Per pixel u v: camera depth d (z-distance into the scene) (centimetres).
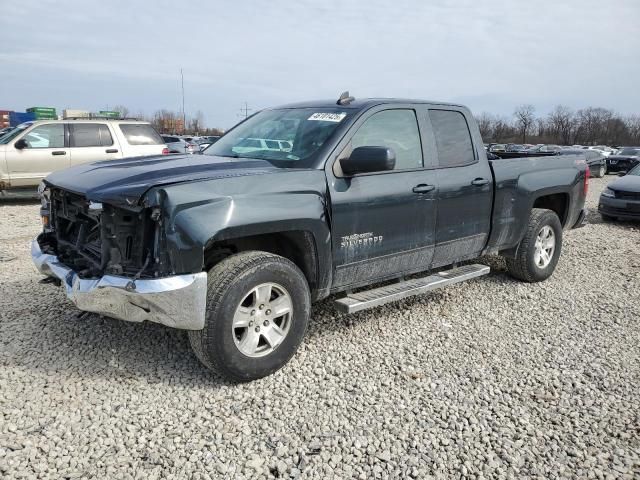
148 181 325
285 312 362
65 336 410
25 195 1173
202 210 317
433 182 454
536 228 575
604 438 308
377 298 411
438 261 482
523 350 424
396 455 287
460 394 351
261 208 339
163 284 306
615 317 505
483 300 542
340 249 392
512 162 542
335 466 276
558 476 275
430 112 474
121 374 356
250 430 302
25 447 279
